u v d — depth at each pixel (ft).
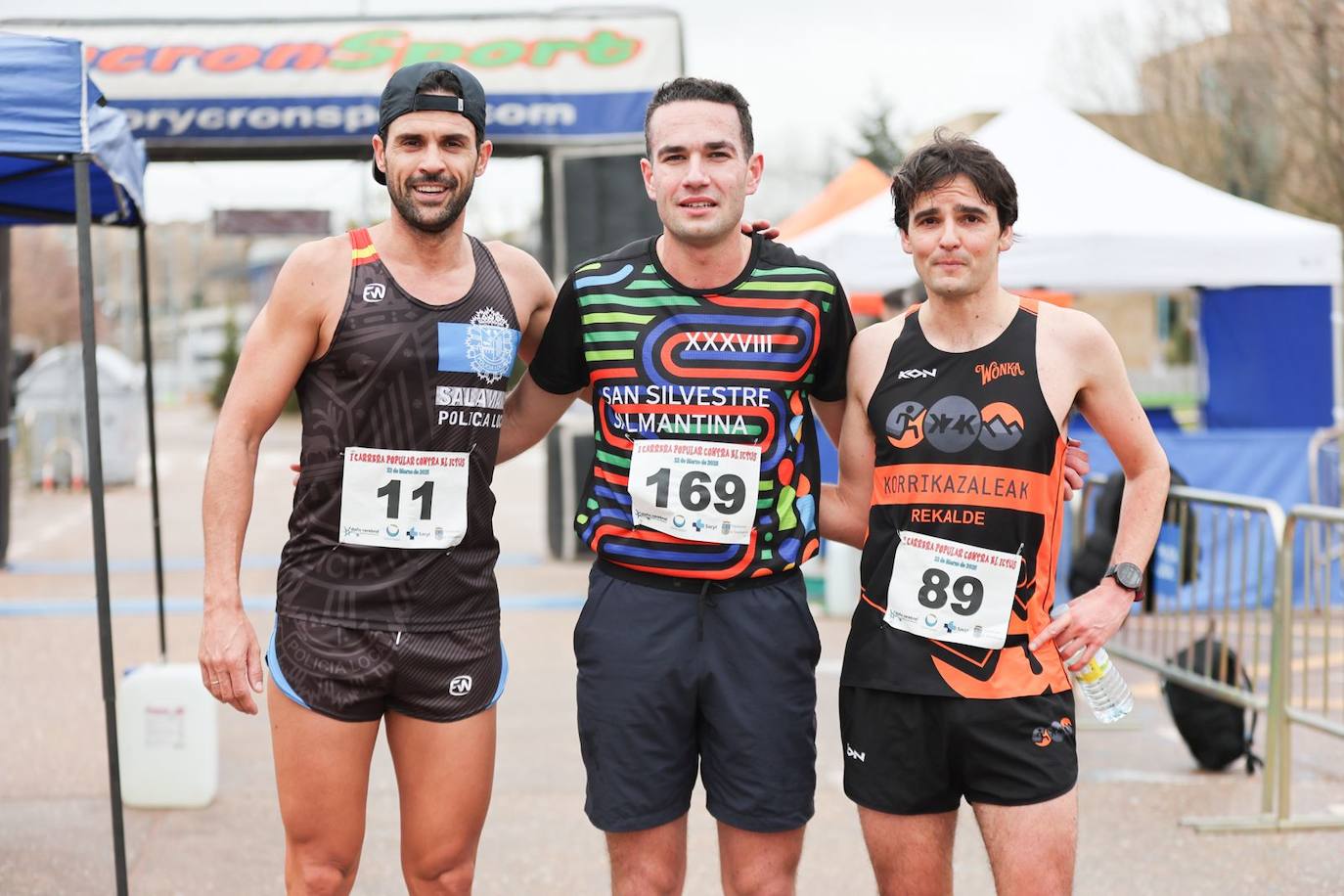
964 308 8.51
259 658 8.71
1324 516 13.64
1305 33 41.39
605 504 8.96
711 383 8.69
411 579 8.68
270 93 30.73
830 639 23.70
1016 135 25.52
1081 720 18.43
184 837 13.64
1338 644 21.42
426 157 8.40
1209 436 26.81
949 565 8.37
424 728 8.85
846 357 9.18
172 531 39.47
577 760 16.49
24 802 14.74
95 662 21.97
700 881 12.60
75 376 50.67
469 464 8.87
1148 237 22.39
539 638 24.27
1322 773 16.07
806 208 39.17
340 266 8.66
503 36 31.50
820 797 15.08
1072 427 26.25
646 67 31.45
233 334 110.73
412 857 9.07
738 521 8.69
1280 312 31.35
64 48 10.75
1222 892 12.15
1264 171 48.67
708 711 8.87
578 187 31.60
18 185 14.06
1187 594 23.00
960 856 13.21
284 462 63.16
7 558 33.32
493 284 9.03
